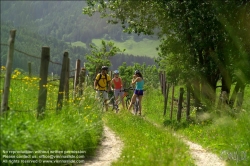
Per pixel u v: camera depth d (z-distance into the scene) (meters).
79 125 15.93
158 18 35.53
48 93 17.66
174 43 34.06
